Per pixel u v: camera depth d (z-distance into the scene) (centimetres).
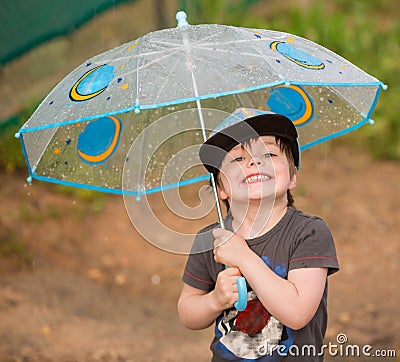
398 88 1722
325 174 1544
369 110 640
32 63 1448
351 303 1061
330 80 549
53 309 1052
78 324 1012
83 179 662
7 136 1446
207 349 962
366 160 1611
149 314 1058
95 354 931
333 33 1881
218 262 563
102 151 664
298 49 585
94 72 578
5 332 970
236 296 524
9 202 1343
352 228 1313
